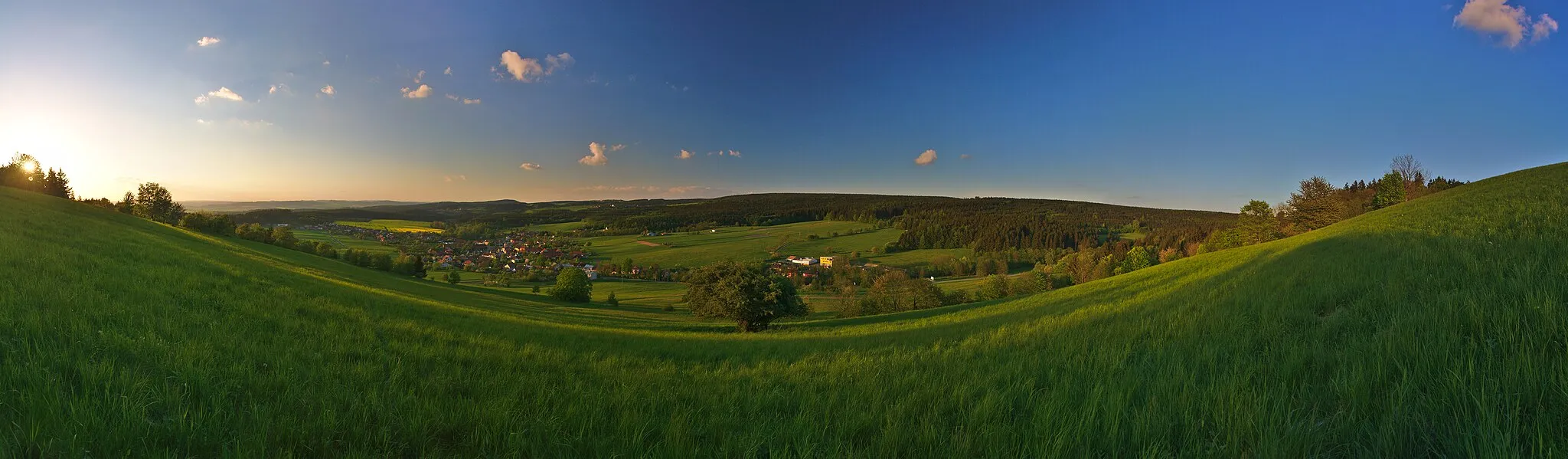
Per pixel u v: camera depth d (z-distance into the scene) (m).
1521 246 7.39
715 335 22.17
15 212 20.86
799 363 7.66
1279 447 2.49
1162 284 19.91
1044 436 2.97
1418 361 3.21
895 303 53.72
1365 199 53.81
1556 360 2.74
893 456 3.01
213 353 5.06
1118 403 3.28
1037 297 29.55
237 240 59.28
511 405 4.20
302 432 3.23
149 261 13.02
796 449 3.21
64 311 5.69
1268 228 51.91
